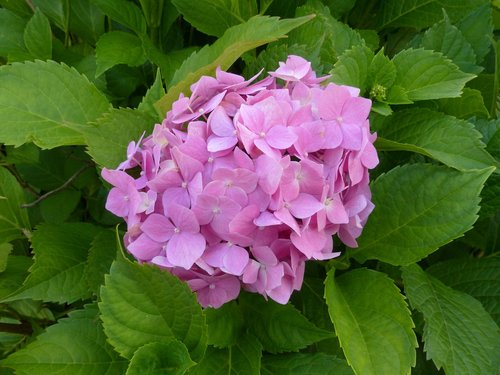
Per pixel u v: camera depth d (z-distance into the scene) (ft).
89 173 1.60
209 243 1.01
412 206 1.16
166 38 1.67
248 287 1.08
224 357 1.16
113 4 1.50
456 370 1.07
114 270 0.98
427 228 1.13
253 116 0.99
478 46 1.47
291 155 1.02
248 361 1.14
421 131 1.25
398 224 1.17
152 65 1.63
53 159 1.58
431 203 1.14
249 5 1.51
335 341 1.26
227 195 0.97
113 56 1.43
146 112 1.25
